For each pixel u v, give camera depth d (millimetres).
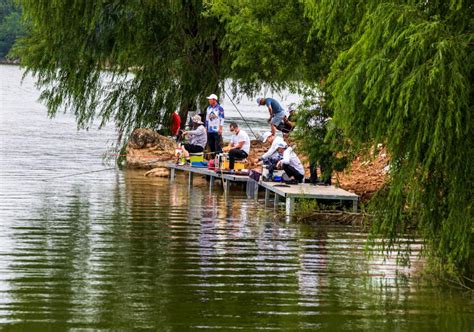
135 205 33656
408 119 19062
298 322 18875
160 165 46312
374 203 22344
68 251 24875
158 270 22969
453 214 19766
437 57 18078
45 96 49625
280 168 35406
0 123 72875
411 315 19578
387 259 24891
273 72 37719
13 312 19016
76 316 18844
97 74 49156
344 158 32406
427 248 23688
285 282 22156
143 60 48219
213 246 26172
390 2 19453
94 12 45750
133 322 18562
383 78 18672
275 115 48969
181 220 30531
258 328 18406
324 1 22188
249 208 33688
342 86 19922
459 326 18812
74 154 52000
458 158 19078
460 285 22156
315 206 31328
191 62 48688
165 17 47656
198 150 41781
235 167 38938
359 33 20547
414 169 19312
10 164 46000
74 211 31750
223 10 36312
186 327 18344
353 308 20016
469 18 19328
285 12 32969
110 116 50062
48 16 45812
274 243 26859
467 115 18453
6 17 186125
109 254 24688
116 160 48438
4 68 199625
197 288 21359
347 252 25781
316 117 32469
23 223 28922
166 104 49562
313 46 32594
